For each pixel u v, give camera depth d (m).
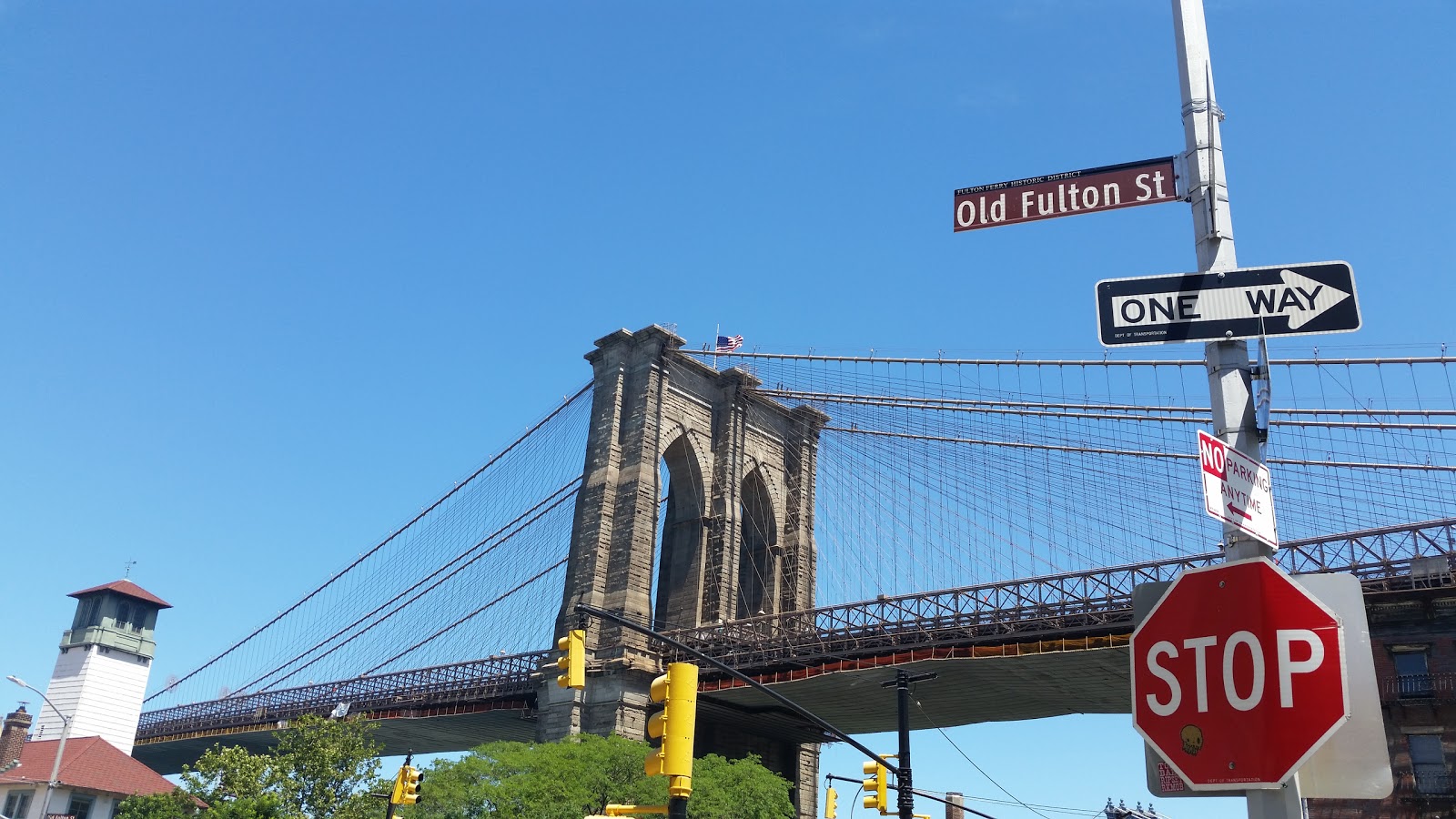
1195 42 11.04
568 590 83.38
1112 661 64.50
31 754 96.75
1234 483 8.43
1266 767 7.66
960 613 68.81
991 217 12.15
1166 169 11.16
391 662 109.81
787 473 98.06
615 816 22.70
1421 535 55.28
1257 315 9.66
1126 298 10.13
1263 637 7.91
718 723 85.44
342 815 63.97
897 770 36.25
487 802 59.69
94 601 123.75
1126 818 60.47
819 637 75.00
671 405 90.69
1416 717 53.34
